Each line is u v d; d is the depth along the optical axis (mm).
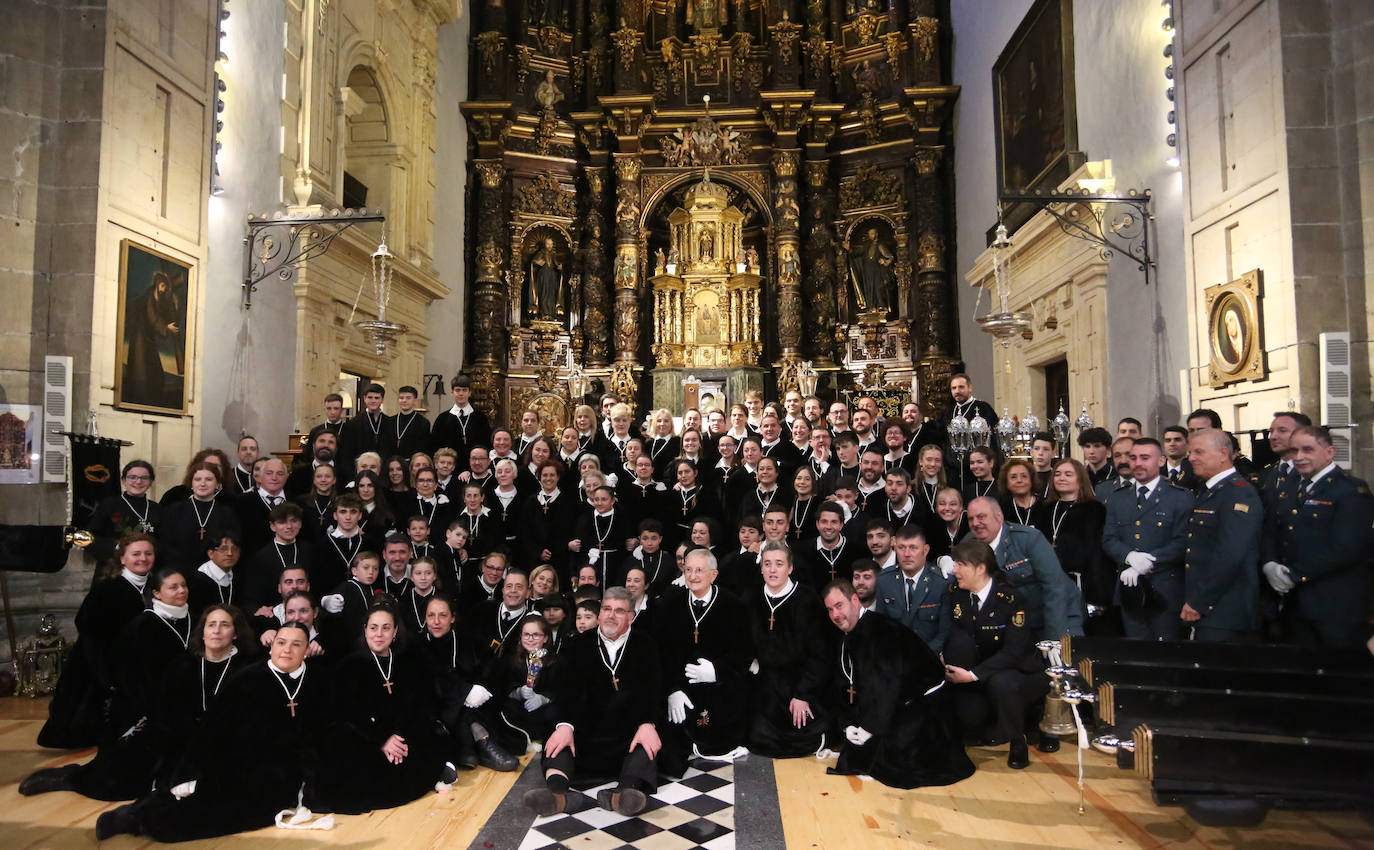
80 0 8867
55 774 5695
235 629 5789
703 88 21500
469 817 5320
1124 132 11289
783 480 9398
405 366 17031
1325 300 7820
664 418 10797
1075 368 12609
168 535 7418
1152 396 10477
